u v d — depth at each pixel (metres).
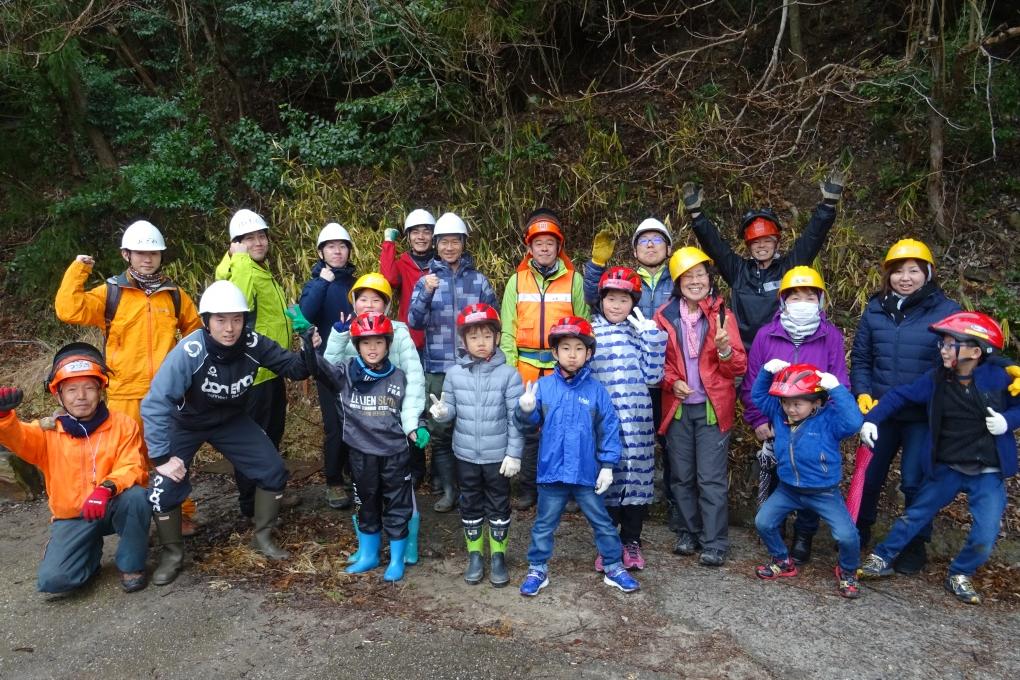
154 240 3.86
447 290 4.24
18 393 3.15
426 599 3.26
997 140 5.56
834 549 3.88
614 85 7.41
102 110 6.86
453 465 4.29
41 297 6.76
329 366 3.40
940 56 5.17
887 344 3.58
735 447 4.64
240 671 2.75
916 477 3.54
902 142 5.98
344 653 2.84
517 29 6.55
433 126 7.31
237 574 3.52
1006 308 4.87
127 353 3.87
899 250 3.53
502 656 2.80
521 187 6.57
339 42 6.83
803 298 3.52
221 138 7.34
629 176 6.49
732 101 6.60
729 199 6.04
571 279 4.10
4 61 5.82
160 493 3.36
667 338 3.52
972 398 3.24
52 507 3.38
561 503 3.30
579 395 3.28
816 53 6.88
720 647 2.88
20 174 6.73
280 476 3.69
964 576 3.35
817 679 2.68
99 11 6.25
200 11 7.36
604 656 2.81
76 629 3.10
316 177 6.92
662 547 3.88
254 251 4.05
